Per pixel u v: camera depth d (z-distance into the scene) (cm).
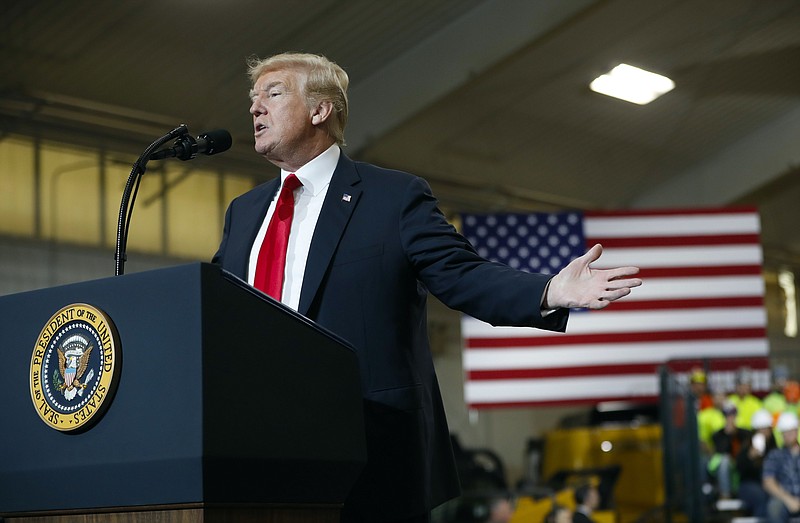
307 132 370
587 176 2628
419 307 352
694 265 1805
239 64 1847
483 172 2472
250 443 257
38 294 281
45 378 271
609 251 1823
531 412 2745
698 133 2583
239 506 260
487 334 1762
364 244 342
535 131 2380
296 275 351
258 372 263
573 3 1884
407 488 324
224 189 2131
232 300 260
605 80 2239
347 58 1986
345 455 285
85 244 1877
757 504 1641
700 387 1861
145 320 259
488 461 2366
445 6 1933
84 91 1795
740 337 1780
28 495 277
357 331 333
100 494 262
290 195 365
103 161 1917
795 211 3033
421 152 2317
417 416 332
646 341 1773
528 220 1852
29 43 1662
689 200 2731
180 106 1908
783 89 2488
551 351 1762
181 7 1662
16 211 1784
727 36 2205
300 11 1770
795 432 1647
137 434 255
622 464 2203
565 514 1537
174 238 2023
